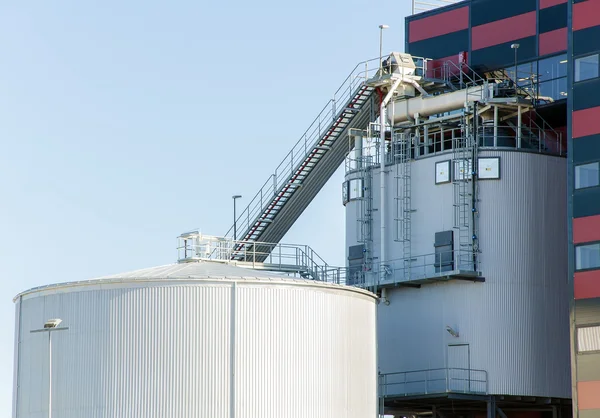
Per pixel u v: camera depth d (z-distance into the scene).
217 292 75.12
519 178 92.81
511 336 91.38
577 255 84.06
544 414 97.56
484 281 91.94
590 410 81.88
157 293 74.94
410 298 95.06
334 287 78.94
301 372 76.38
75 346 75.56
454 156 93.56
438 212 94.19
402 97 97.12
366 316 81.75
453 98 94.62
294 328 76.56
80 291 76.06
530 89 98.94
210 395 74.06
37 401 76.56
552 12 100.44
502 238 92.19
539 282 92.31
